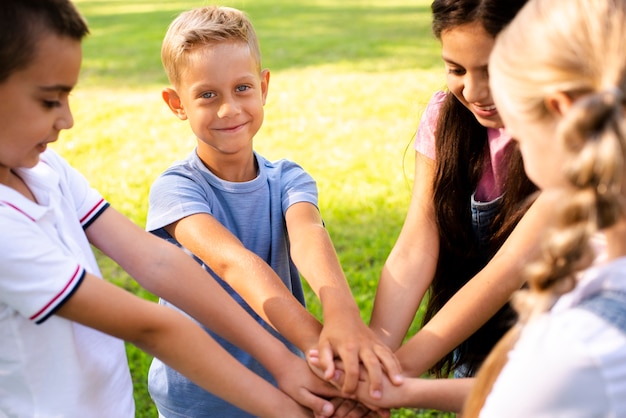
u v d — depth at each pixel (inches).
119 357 77.8
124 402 77.8
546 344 51.4
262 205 95.8
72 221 76.9
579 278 53.9
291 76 381.7
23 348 70.1
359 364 84.1
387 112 313.4
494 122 84.3
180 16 95.6
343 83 363.6
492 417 52.8
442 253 96.8
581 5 52.6
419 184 98.3
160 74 395.5
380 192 226.2
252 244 95.9
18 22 62.7
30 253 66.6
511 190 88.5
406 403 82.5
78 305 68.3
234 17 93.4
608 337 49.6
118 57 437.7
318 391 84.7
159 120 314.8
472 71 81.4
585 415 49.7
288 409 79.7
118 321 69.9
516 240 84.7
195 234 89.7
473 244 96.7
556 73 51.7
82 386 72.6
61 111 67.5
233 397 76.4
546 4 55.0
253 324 86.0
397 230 197.6
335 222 204.2
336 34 494.0
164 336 72.3
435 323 86.7
